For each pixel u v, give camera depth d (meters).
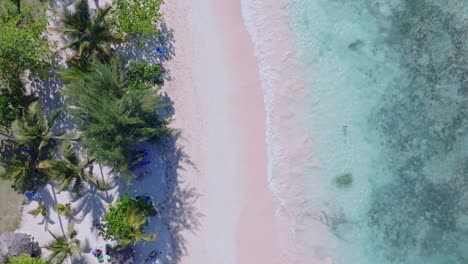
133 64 20.66
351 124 21.31
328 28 21.39
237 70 21.47
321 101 21.36
